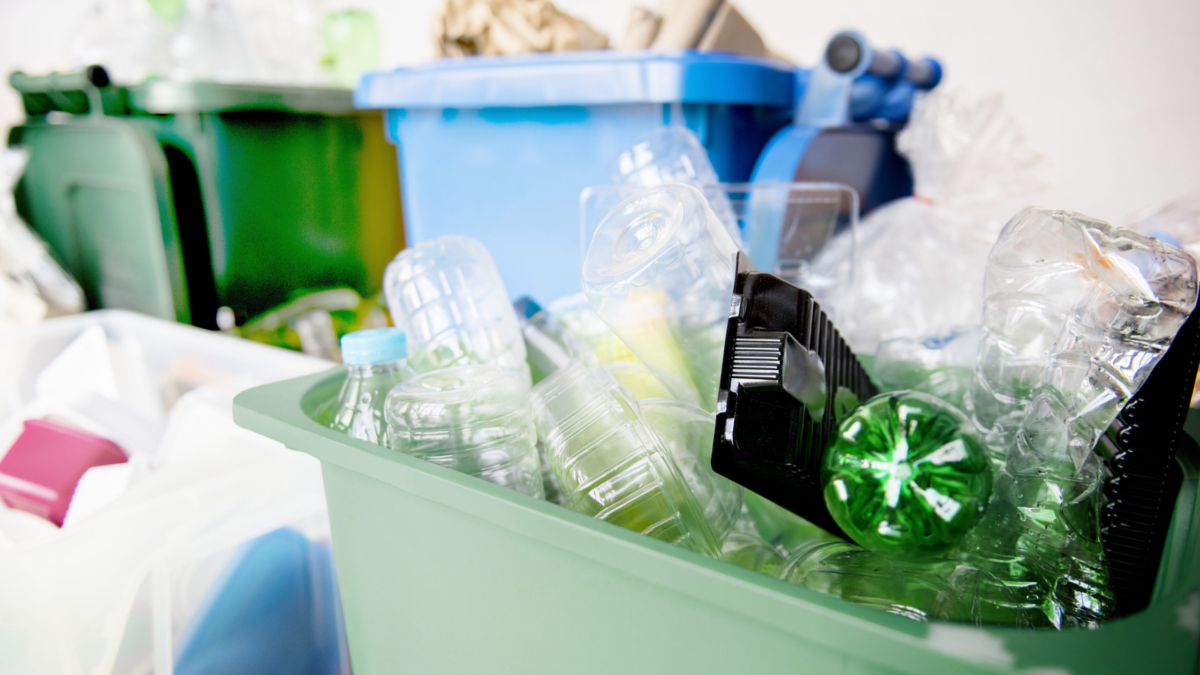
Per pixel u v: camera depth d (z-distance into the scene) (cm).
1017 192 101
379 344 54
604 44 101
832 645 29
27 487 80
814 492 44
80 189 121
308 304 127
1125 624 27
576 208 85
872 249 105
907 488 40
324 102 122
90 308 131
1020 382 48
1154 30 110
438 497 41
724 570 32
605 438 45
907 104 108
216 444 71
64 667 52
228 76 148
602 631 40
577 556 39
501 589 43
